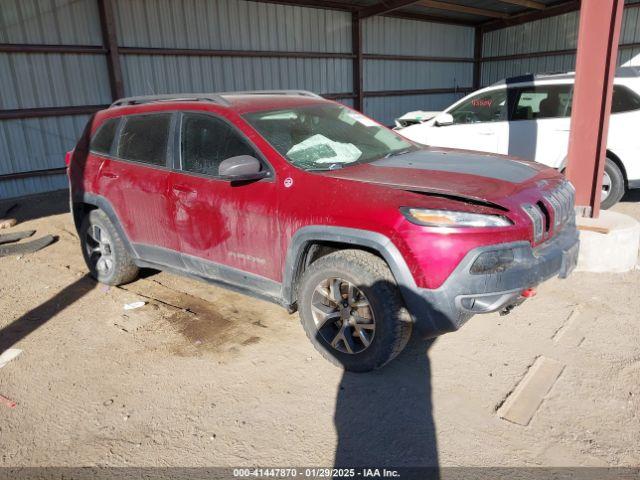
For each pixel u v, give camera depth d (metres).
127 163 4.41
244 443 2.75
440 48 18.55
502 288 2.86
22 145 9.59
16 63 9.26
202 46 11.76
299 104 4.16
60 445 2.80
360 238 3.00
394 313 3.02
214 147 3.80
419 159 3.79
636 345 3.51
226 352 3.66
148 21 10.79
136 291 4.85
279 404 3.06
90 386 3.33
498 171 3.46
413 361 3.45
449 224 2.81
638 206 7.28
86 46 10.07
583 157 5.00
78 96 10.13
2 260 5.89
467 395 3.07
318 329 3.38
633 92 6.50
